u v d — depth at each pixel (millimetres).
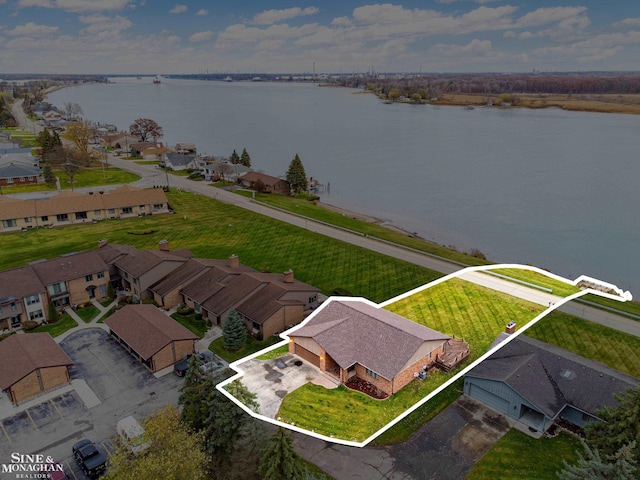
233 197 102875
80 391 40656
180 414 35000
